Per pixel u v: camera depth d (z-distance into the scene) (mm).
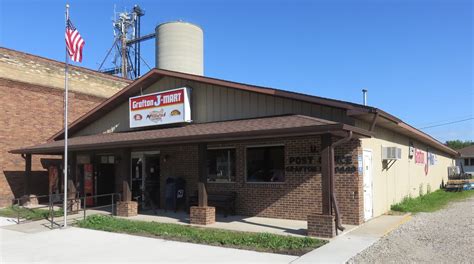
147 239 10992
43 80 23031
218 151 15641
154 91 17391
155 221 13820
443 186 32875
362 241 9992
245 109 14539
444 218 13992
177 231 11742
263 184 14352
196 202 15328
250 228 12078
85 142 16875
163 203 17094
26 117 22156
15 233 12781
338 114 12469
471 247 9188
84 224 13625
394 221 12922
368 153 13625
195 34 33875
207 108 15547
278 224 12719
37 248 10352
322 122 10969
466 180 29172
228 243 10070
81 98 24828
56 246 10531
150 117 16703
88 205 19438
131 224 13117
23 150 19453
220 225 12703
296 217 13531
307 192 13352
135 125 17219
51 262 8789
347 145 12680
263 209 14297
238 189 14945
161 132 15164
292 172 13727
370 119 12922
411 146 20297
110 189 20062
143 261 8617
